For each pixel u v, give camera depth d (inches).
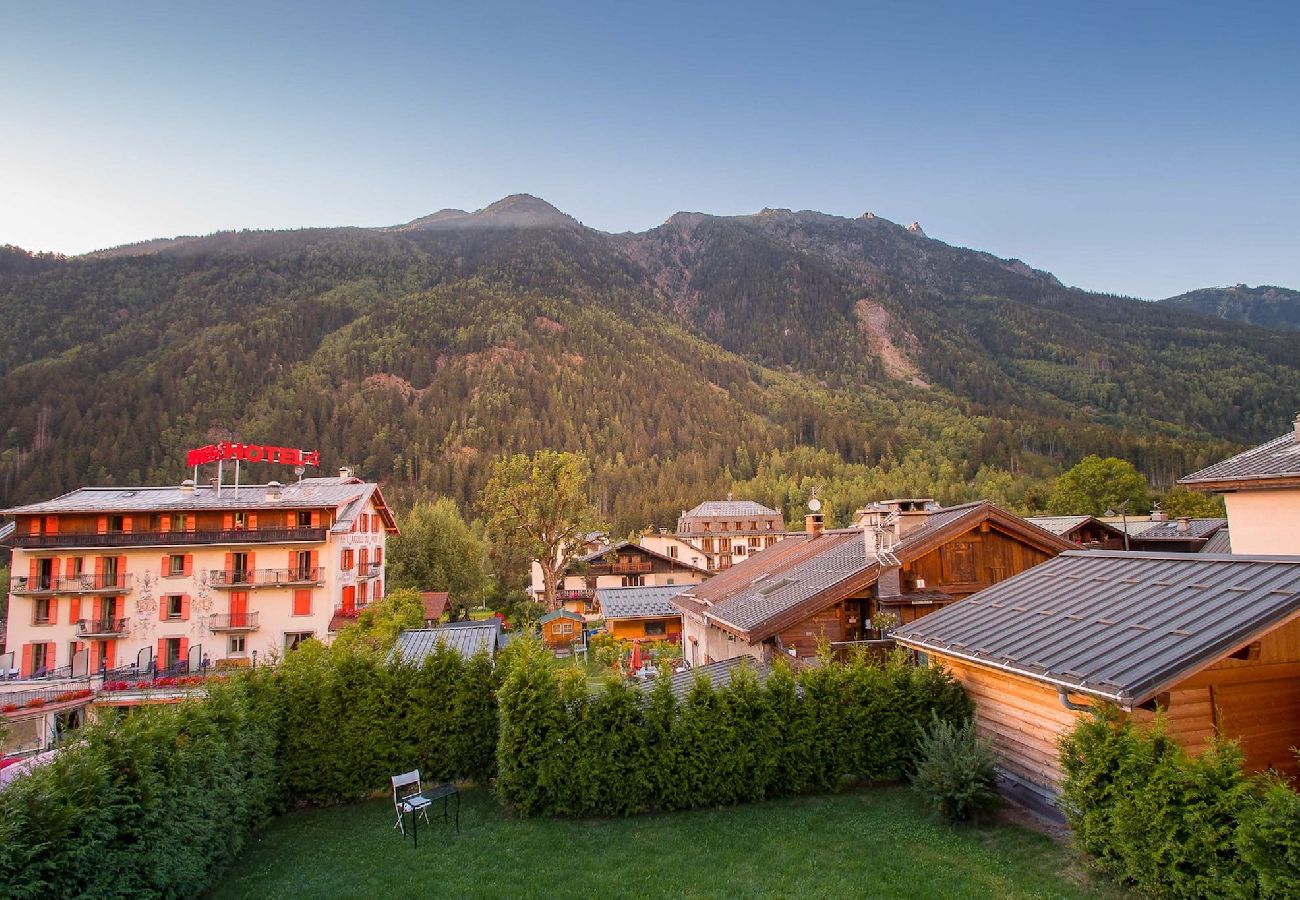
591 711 532.4
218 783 450.0
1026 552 828.6
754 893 390.6
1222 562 467.5
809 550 1108.5
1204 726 423.5
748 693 536.1
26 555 1633.9
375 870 450.0
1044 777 469.1
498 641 1227.9
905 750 537.6
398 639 1148.5
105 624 1619.1
